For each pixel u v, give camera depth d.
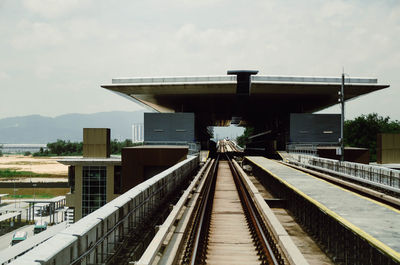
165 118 48.22
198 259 8.68
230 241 11.04
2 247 44.16
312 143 47.69
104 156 44.53
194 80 46.19
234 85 45.88
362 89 46.12
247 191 19.91
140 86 46.66
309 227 13.01
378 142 37.75
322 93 49.00
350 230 8.61
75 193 42.03
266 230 10.98
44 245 4.52
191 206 14.29
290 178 17.42
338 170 24.95
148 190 10.70
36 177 127.44
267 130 88.19
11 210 60.72
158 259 7.99
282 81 44.72
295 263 7.31
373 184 18.14
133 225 8.83
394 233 7.52
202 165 35.97
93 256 5.86
